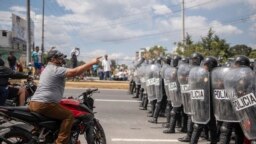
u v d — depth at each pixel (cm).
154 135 1013
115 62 3606
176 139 970
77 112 709
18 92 990
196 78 827
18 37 5284
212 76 802
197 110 836
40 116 682
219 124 817
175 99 1011
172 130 1037
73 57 2020
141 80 1445
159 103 1162
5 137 652
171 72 1007
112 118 1265
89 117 721
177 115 1036
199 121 839
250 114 682
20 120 674
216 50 3756
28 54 2850
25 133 661
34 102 682
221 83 767
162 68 1127
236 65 714
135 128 1105
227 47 3831
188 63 1013
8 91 973
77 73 682
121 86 2252
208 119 831
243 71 688
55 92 684
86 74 3056
